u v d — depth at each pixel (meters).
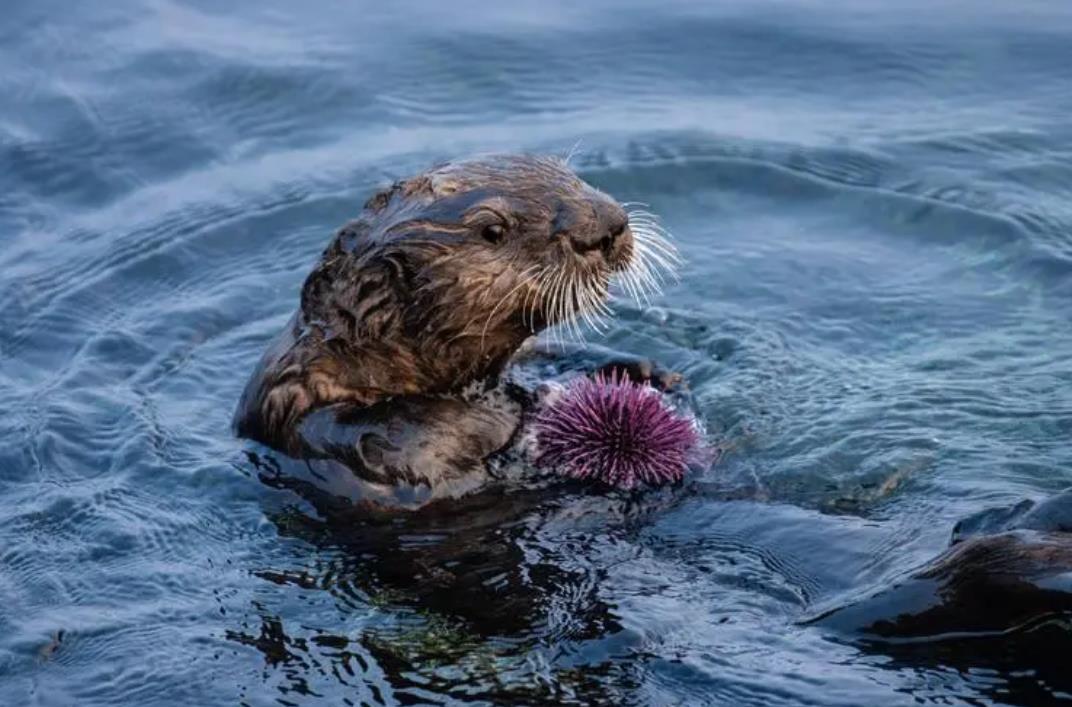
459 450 9.41
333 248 9.53
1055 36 16.66
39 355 12.02
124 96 15.88
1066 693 7.42
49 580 8.93
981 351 11.34
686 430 9.53
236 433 10.26
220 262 13.48
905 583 7.84
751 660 7.82
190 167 14.87
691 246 13.30
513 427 9.71
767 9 17.41
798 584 8.49
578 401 9.48
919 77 16.06
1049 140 14.73
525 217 8.97
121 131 15.34
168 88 16.00
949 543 8.41
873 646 7.81
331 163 14.84
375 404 9.57
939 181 14.10
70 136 15.27
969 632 7.71
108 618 8.54
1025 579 7.52
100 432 10.69
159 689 7.94
